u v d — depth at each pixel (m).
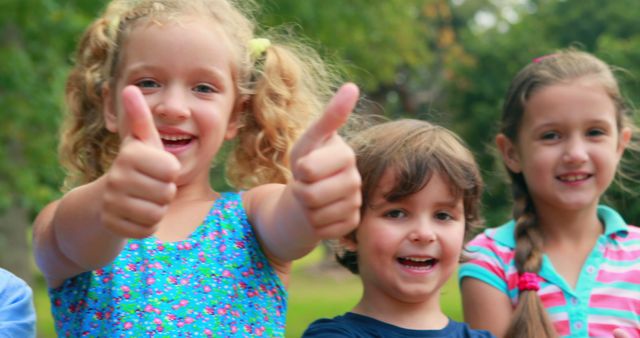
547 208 3.29
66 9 9.32
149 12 2.37
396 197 2.64
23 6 8.84
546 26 19.58
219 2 2.55
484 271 3.24
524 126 3.29
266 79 2.72
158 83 2.28
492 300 3.20
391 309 2.70
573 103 3.17
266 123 2.73
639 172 4.43
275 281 2.43
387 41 16.28
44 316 14.83
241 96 2.57
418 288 2.65
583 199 3.17
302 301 17.14
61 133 3.00
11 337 2.64
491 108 19.08
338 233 1.78
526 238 3.25
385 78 17.31
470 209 2.78
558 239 3.29
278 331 2.40
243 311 2.34
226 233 2.41
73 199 1.99
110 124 2.48
